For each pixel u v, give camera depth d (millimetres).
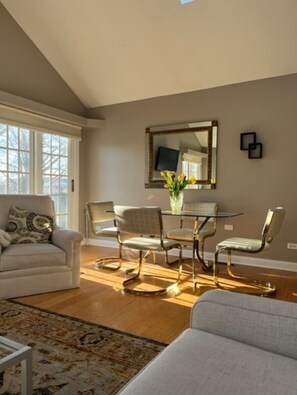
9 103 3848
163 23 3605
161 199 4664
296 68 3639
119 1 3506
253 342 1027
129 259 4234
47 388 1456
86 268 3729
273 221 2777
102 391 1438
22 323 2170
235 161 4094
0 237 2678
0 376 1538
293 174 3734
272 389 803
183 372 867
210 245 4289
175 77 4254
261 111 3900
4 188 4074
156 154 4684
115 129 5055
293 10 3090
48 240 3102
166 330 2102
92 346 1858
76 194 5172
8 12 3992
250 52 3629
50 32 4152
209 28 3498
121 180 5020
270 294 2906
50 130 4547
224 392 788
